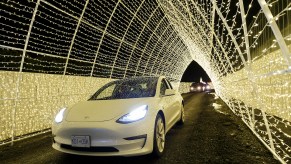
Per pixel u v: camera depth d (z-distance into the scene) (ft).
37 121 21.31
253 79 12.64
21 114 19.52
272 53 25.31
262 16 31.22
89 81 29.66
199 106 38.29
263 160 11.30
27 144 16.57
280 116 22.79
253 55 39.19
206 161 11.43
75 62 38.14
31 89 20.79
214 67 43.68
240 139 15.40
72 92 26.35
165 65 66.49
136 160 11.87
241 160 11.40
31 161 12.63
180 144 14.67
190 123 22.15
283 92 21.70
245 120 21.18
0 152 14.60
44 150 14.78
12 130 16.69
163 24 45.47
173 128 19.85
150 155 12.04
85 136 10.82
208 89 117.08
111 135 10.61
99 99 15.07
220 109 32.81
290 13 19.92
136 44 39.27
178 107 19.33
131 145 10.77
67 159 12.60
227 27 13.48
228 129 18.70
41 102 21.88
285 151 12.73
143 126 11.15
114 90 16.19
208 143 14.67
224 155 12.23
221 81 42.52
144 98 13.41
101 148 10.81
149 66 52.31
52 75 23.45
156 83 15.92
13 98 17.19
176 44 65.82
